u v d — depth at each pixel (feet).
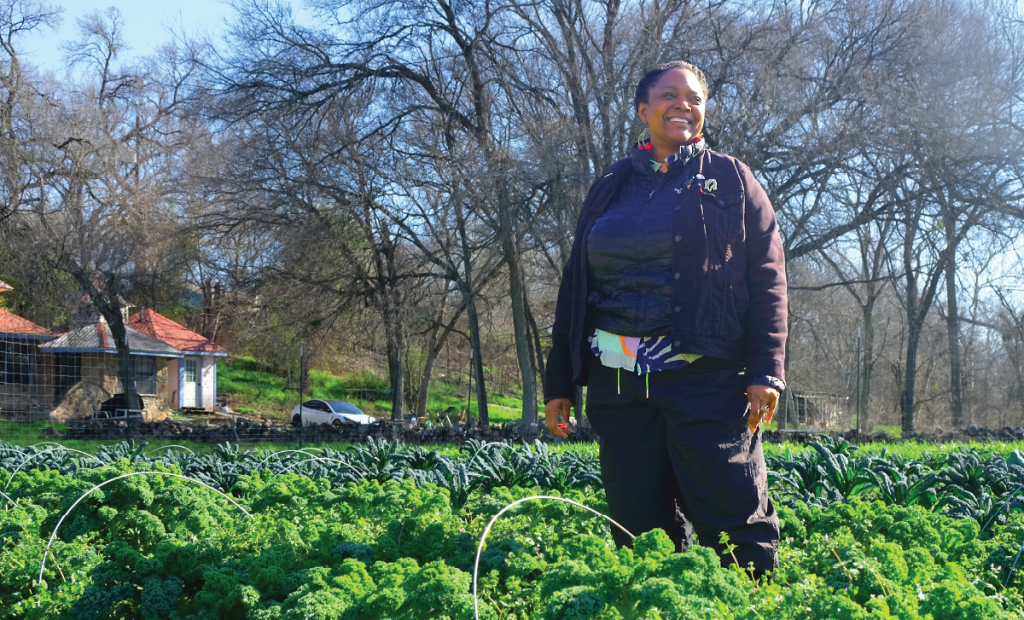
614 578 6.91
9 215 75.87
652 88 10.37
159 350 99.76
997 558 9.29
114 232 77.82
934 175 61.05
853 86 61.93
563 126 62.59
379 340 84.79
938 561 9.55
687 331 9.25
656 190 10.05
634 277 9.75
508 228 64.39
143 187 84.17
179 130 96.73
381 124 74.90
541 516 11.79
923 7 62.64
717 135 61.26
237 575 8.40
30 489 15.12
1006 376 89.86
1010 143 60.85
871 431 62.95
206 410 102.47
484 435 57.26
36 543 10.71
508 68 70.49
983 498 14.32
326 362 108.47
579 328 10.39
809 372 96.89
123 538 11.82
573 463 20.47
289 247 74.28
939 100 61.16
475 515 14.42
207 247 83.46
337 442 56.39
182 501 12.34
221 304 102.73
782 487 16.21
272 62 72.74
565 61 67.77
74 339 86.17
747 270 9.57
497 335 108.88
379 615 7.13
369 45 74.43
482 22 71.36
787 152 61.82
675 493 10.11
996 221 63.36
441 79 77.10
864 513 10.84
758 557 9.02
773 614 7.13
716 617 6.32
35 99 83.51
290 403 107.96
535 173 62.85
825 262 71.20
